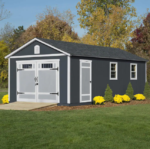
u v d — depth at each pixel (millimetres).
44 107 16469
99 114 13312
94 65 18984
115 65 21203
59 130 10062
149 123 11305
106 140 8898
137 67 23625
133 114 13461
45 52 18109
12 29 55469
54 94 17734
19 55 19344
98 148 8125
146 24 42469
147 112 14219
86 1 46281
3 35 53188
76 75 17594
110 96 19469
